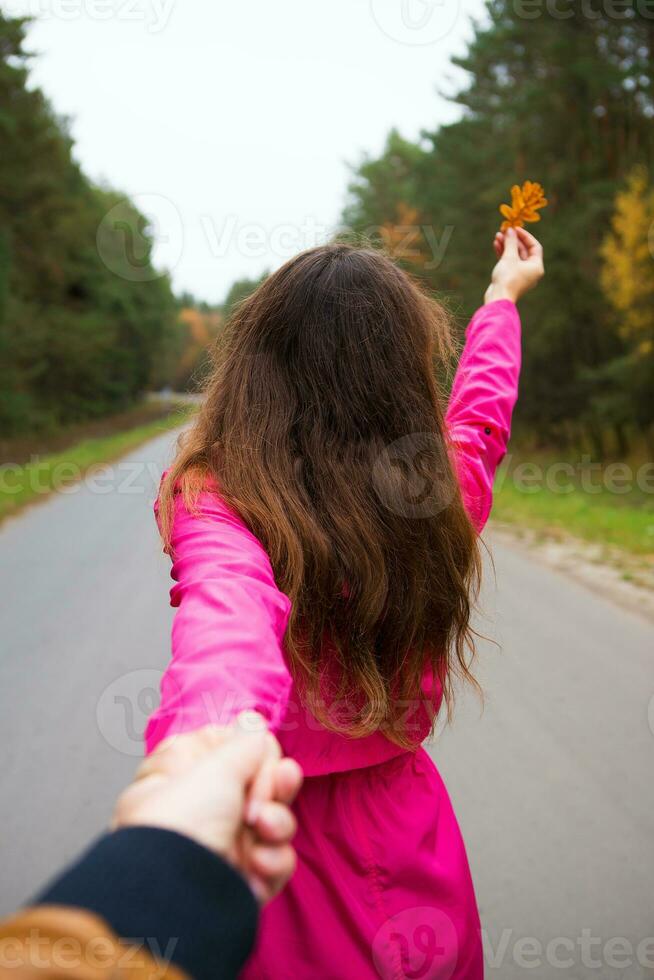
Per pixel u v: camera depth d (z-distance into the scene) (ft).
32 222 87.86
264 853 1.10
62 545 27.99
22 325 94.07
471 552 2.95
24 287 96.63
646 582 20.88
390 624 2.74
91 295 123.65
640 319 54.65
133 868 0.92
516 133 71.15
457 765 10.19
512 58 76.64
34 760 10.50
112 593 19.99
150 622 17.08
